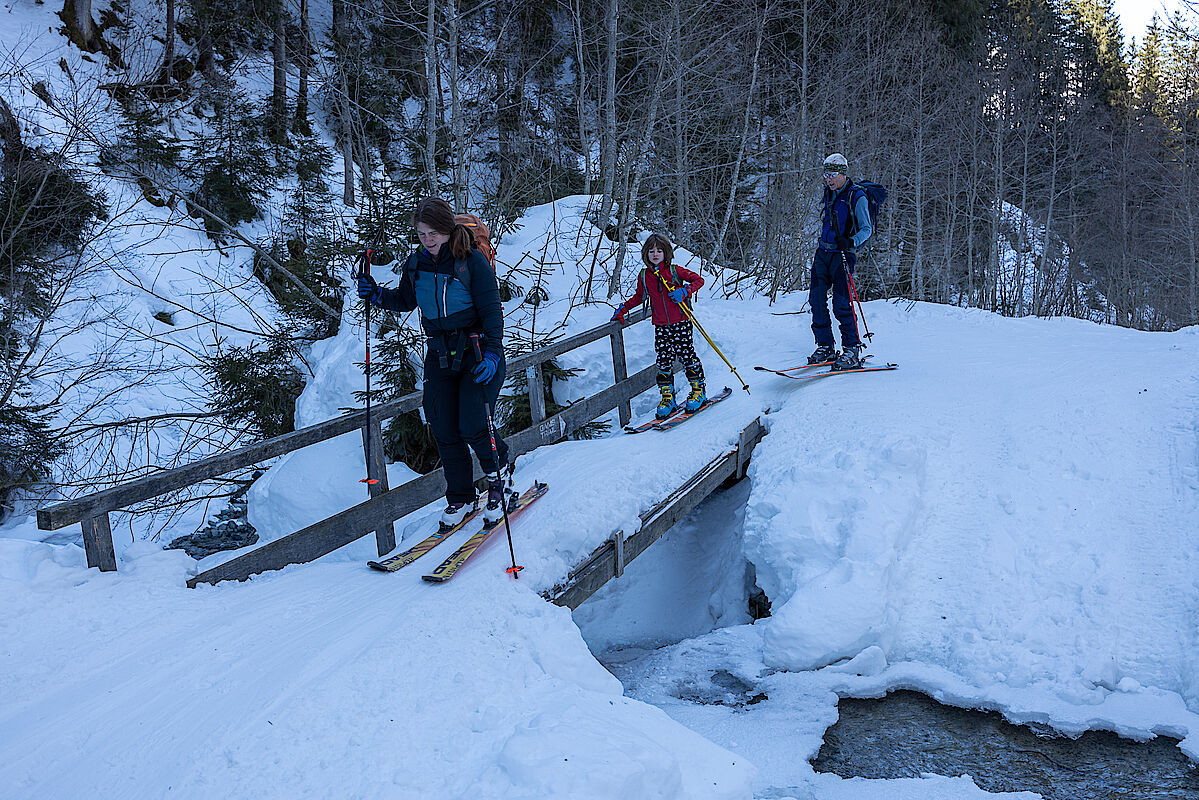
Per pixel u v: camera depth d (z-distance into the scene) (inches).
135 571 162.6
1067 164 1172.5
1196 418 203.9
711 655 176.4
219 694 123.2
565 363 356.2
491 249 172.2
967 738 138.3
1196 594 155.9
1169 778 123.6
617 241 515.2
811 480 198.5
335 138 895.1
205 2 896.9
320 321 455.5
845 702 151.9
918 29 924.0
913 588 174.4
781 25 794.8
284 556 179.8
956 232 1041.5
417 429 351.6
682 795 107.6
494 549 174.7
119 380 565.3
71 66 793.6
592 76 717.3
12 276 494.0
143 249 674.8
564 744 106.5
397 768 106.5
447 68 563.5
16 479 445.4
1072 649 153.1
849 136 765.9
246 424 448.1
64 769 108.0
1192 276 999.6
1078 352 283.9
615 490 201.6
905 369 279.3
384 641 136.6
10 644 135.3
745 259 633.0
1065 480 193.8
